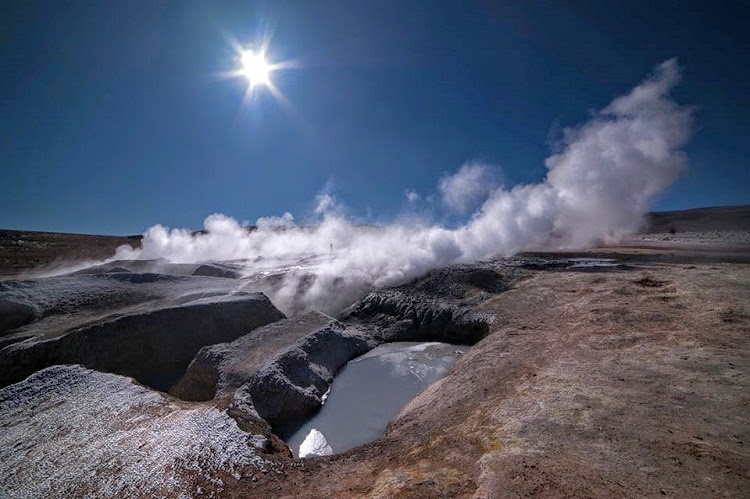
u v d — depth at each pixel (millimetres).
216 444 7359
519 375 7945
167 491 6168
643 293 11977
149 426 8258
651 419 5422
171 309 14844
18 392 10391
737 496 3820
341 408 10680
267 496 5855
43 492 6520
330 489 5676
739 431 4895
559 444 5184
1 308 15773
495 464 4949
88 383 10617
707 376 6414
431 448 6102
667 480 4176
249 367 11367
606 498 4023
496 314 13656
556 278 15930
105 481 6594
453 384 8773
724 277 12281
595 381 6898
